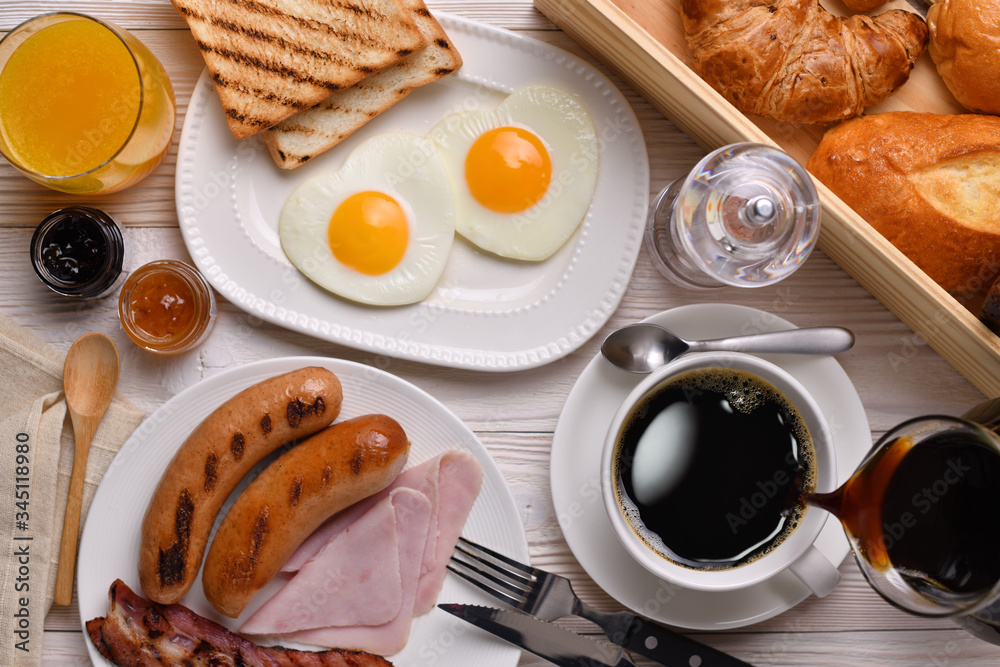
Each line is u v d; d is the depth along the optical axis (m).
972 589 0.58
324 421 0.67
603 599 0.71
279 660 0.68
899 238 0.67
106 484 0.68
